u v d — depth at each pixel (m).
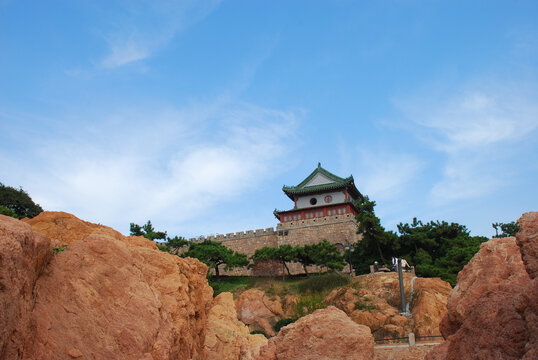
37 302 13.25
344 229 80.06
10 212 34.34
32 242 12.91
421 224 70.75
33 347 12.09
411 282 48.97
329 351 19.83
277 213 85.69
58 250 16.67
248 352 27.56
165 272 20.59
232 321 28.44
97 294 15.57
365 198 86.94
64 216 21.81
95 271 16.28
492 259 14.19
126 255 18.06
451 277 52.62
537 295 9.23
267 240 84.75
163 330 16.92
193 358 20.05
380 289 50.28
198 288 24.11
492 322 10.68
